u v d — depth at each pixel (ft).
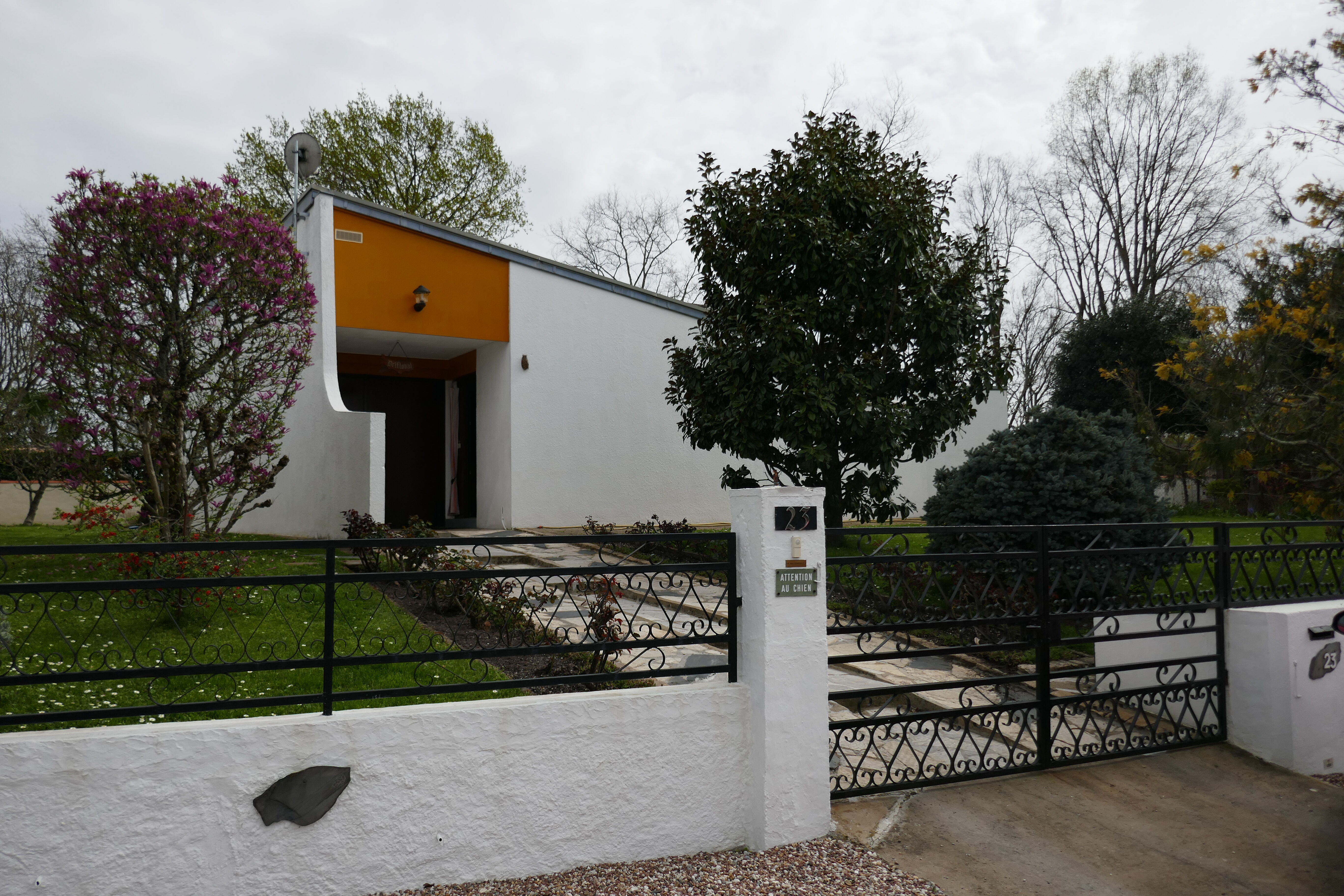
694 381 38.37
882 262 34.76
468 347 47.83
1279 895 12.16
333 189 81.10
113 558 22.65
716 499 52.16
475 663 19.01
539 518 45.39
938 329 34.65
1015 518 25.91
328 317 39.42
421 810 11.25
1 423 43.42
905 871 12.29
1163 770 16.53
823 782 13.35
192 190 26.66
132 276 25.77
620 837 12.30
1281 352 30.53
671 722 12.62
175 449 26.30
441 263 43.16
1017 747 16.52
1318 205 30.86
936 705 19.42
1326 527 24.45
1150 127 89.61
